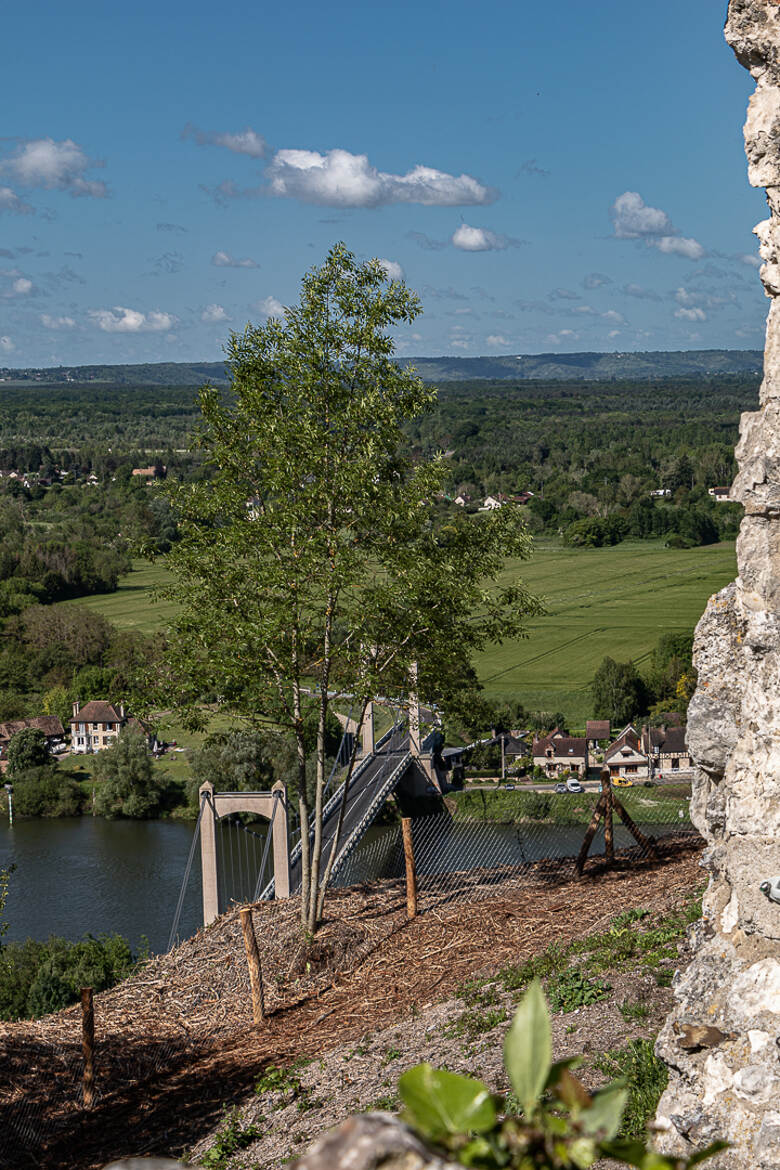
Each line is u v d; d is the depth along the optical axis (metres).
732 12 6.55
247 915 15.23
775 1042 5.77
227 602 18.27
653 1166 2.03
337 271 17.97
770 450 6.39
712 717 6.66
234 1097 12.57
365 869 37.44
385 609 17.97
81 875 60.00
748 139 6.61
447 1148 2.02
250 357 18.22
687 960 7.75
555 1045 10.29
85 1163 11.70
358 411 17.50
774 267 6.57
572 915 16.09
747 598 6.50
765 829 6.15
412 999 14.30
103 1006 16.22
